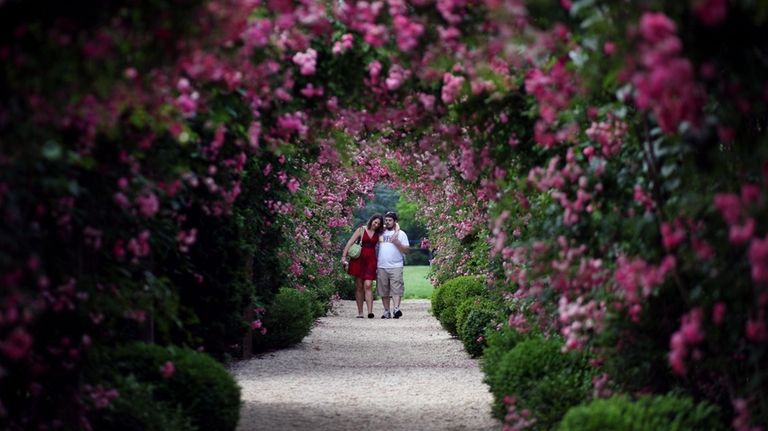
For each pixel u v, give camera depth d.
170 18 7.46
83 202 9.23
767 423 8.89
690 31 7.16
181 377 12.15
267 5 9.95
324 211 36.03
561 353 12.57
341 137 13.12
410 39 9.03
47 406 9.84
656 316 10.05
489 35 9.93
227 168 12.98
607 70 8.11
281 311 25.88
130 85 7.80
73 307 8.90
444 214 31.53
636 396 10.45
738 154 8.77
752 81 7.29
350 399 17.36
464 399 17.36
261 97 11.41
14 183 7.39
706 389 10.39
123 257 10.18
